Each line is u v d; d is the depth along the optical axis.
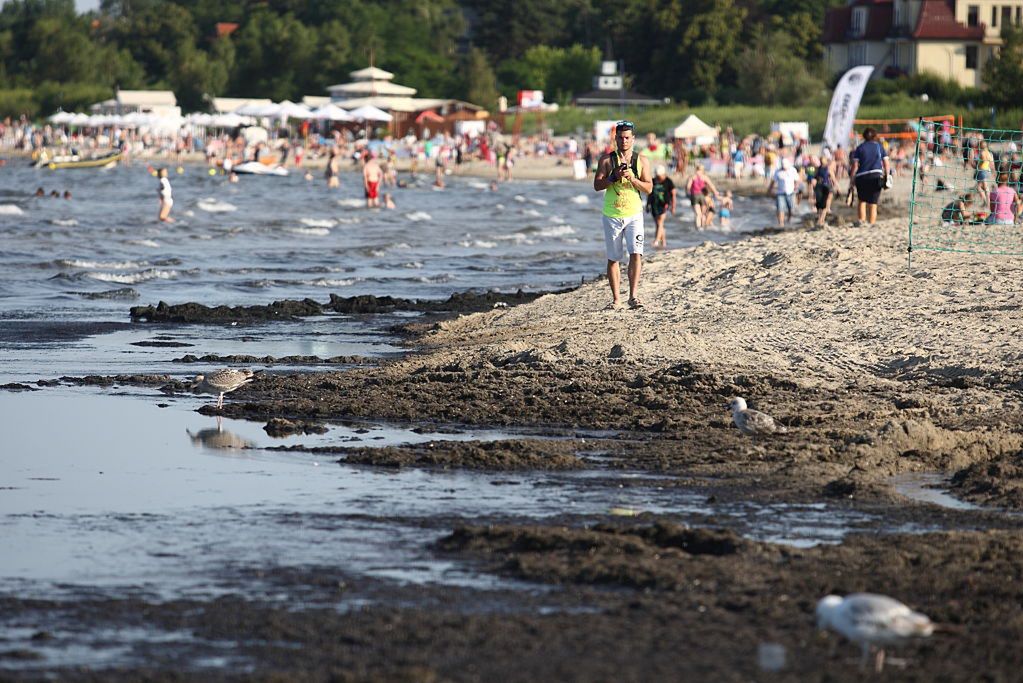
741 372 34.94
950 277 42.94
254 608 17.14
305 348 44.12
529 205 135.38
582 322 42.56
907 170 156.00
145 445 28.20
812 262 48.09
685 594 17.50
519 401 32.56
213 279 68.31
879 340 37.06
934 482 24.61
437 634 16.03
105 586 18.14
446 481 24.75
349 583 18.22
